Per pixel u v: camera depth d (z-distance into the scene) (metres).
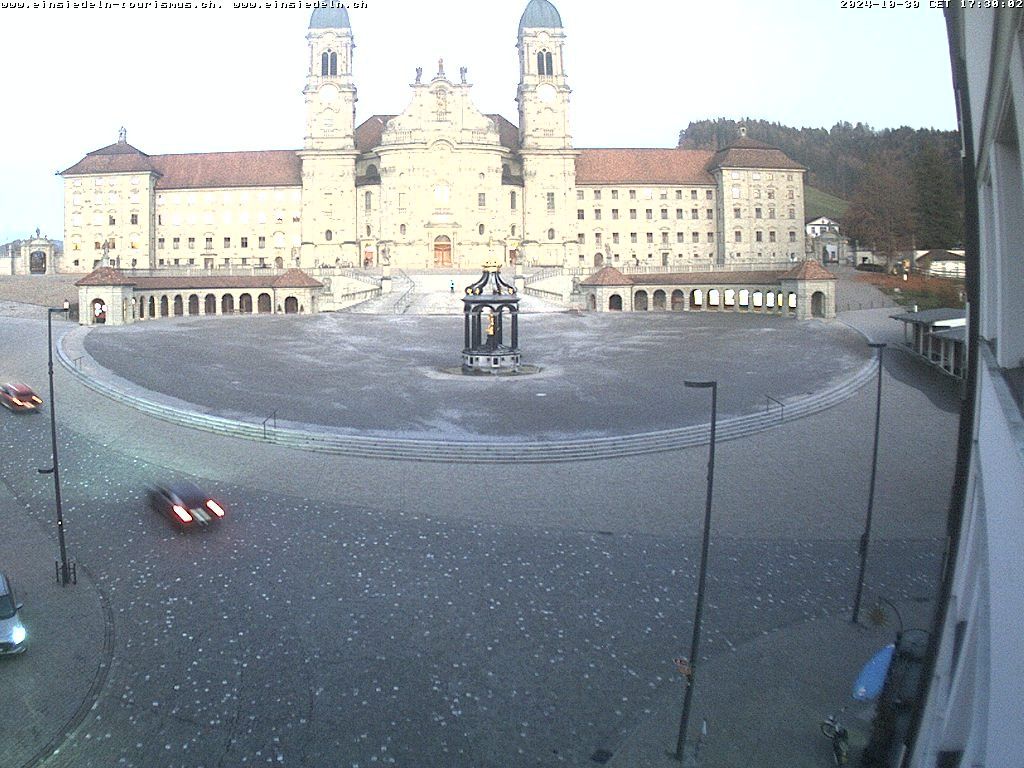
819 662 22.33
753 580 27.72
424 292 113.81
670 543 30.84
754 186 144.25
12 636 22.34
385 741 18.98
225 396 53.03
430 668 22.02
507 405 51.03
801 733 19.03
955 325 62.09
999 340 10.94
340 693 20.83
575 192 143.50
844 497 36.00
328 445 43.09
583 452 42.06
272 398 52.78
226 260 142.38
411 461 41.31
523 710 20.22
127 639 23.50
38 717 19.83
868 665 20.11
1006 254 10.74
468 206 138.50
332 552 29.70
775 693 20.75
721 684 21.23
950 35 14.19
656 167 148.75
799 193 145.12
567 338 81.12
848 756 17.83
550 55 141.75
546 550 30.02
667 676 21.72
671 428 44.97
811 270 90.38
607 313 103.62
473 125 138.25
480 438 43.28
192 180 143.38
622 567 28.62
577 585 27.14
